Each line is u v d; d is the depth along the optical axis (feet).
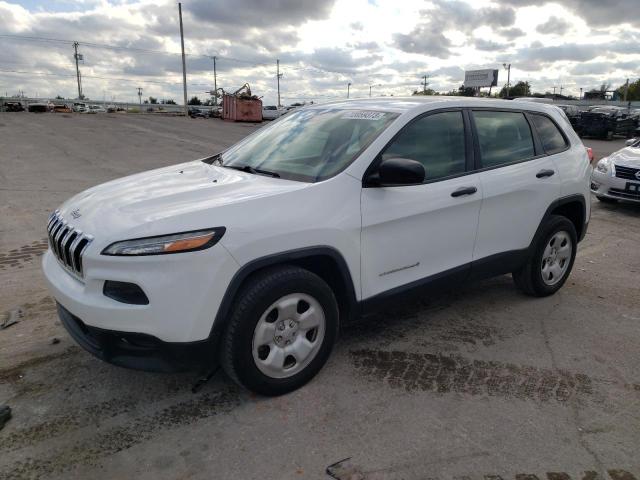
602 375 11.59
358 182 10.85
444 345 12.76
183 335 9.00
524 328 13.83
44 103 194.70
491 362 12.01
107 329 8.93
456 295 16.10
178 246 8.75
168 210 9.38
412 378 11.23
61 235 10.16
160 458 8.73
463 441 9.24
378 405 10.24
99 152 52.34
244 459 8.72
